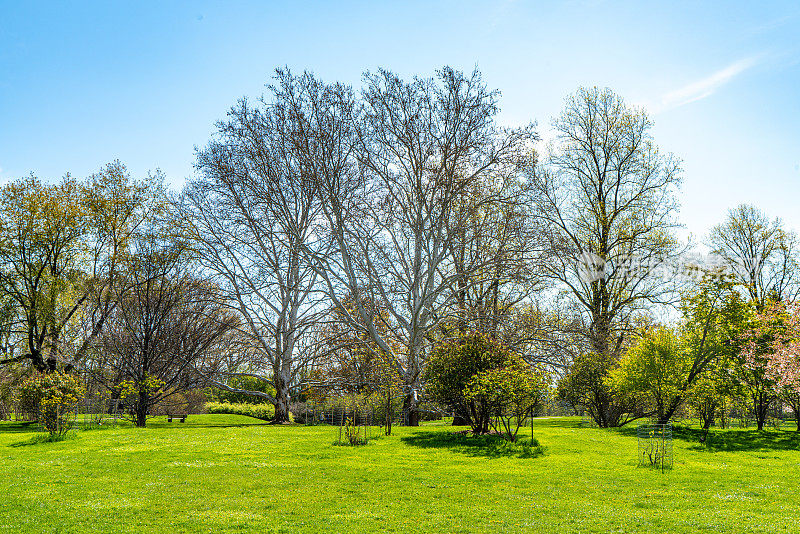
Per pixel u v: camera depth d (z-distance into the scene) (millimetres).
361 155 31562
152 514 11383
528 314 33000
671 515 11352
